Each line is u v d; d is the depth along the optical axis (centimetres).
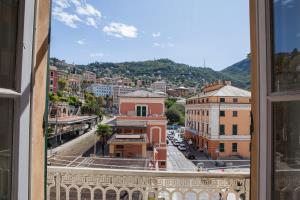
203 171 292
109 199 306
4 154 132
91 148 2458
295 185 120
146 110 2988
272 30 132
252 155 147
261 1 136
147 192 291
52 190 316
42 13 151
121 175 293
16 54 132
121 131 2781
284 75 125
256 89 141
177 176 289
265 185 133
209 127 2822
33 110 140
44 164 154
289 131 123
